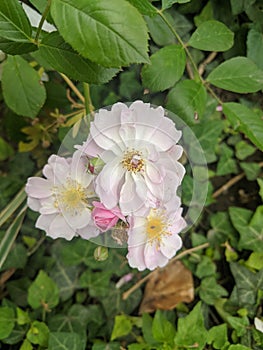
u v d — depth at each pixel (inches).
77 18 5.3
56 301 9.1
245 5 8.4
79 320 9.2
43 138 9.5
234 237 9.2
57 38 6.0
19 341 9.0
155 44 8.8
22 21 5.9
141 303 9.3
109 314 9.3
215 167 9.7
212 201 9.3
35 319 9.1
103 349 8.9
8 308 8.9
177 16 8.9
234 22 8.8
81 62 6.1
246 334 8.7
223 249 9.3
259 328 8.6
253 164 9.4
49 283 9.1
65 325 9.2
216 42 7.5
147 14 6.7
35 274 9.6
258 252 8.9
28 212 9.4
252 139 7.3
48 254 9.6
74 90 8.8
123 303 9.3
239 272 9.0
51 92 8.9
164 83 7.2
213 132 9.2
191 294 9.2
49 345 8.5
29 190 6.7
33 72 7.9
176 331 9.0
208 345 8.7
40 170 9.5
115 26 5.2
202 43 7.5
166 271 9.3
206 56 9.2
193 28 9.0
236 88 7.5
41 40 6.1
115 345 8.9
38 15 7.3
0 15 5.8
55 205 6.6
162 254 6.6
